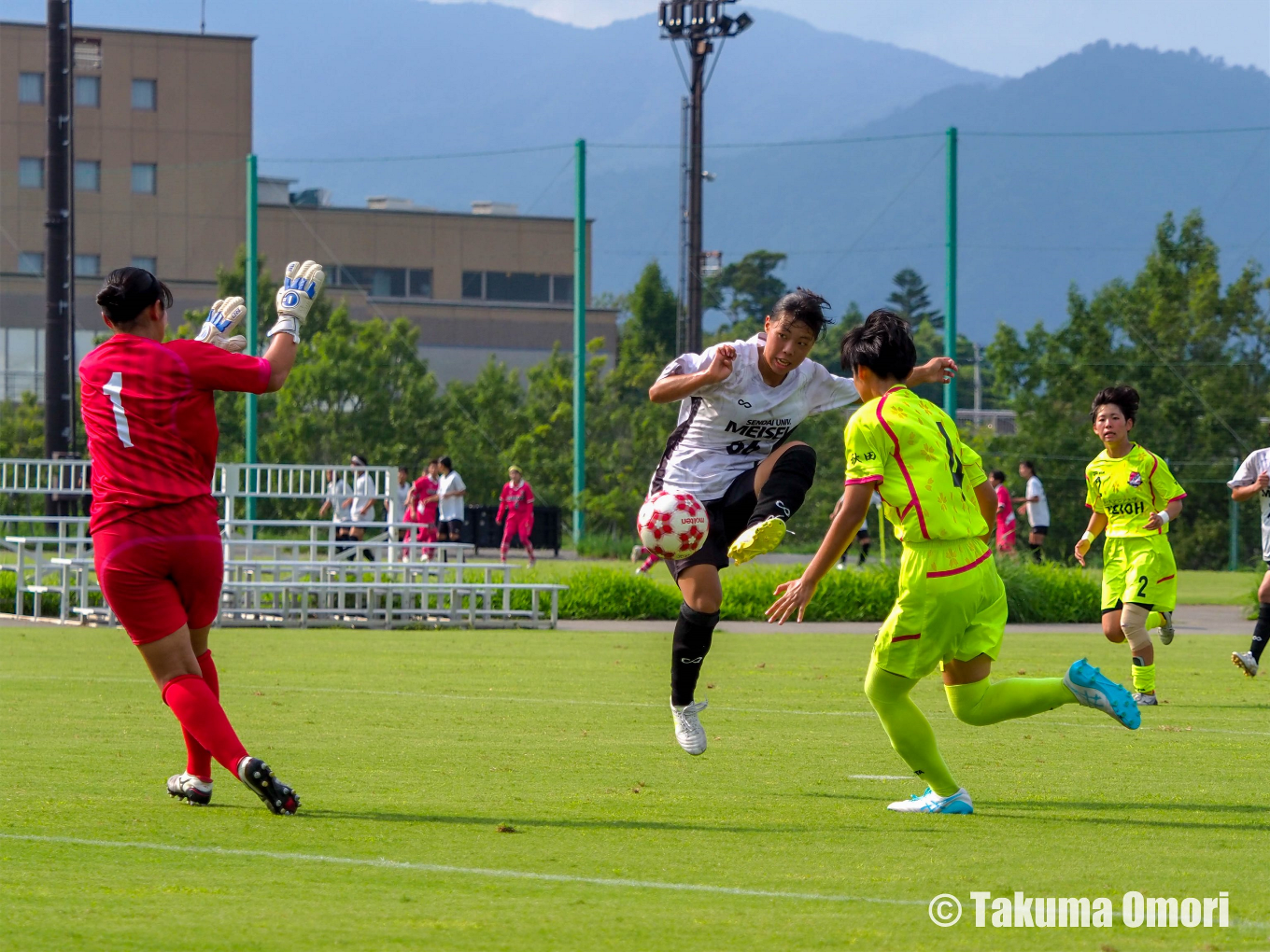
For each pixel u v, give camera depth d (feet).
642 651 108.88
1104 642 123.75
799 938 30.17
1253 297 306.55
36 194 537.65
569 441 326.44
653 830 41.73
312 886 34.09
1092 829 42.55
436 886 34.32
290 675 89.71
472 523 286.87
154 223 549.54
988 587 44.83
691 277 263.08
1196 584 233.76
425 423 335.47
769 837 40.86
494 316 557.74
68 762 53.21
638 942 29.66
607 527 292.81
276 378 44.09
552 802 46.37
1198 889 34.83
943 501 44.04
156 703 72.33
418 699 76.95
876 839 40.70
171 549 42.45
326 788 48.47
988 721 46.42
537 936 29.96
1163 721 70.18
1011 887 34.94
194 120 554.46
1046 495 295.69
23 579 140.36
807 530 305.32
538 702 76.54
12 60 534.78
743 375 52.90
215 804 44.96
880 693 45.03
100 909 31.65
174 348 42.63
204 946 28.89
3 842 38.58
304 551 219.41
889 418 44.09
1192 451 302.86
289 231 557.33
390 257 566.36
